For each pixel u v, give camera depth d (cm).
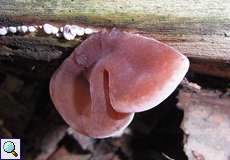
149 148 14
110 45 9
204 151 11
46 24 10
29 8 9
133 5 9
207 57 10
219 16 9
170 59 8
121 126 9
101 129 9
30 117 15
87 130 9
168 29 9
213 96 12
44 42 10
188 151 11
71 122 9
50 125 15
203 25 9
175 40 10
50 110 15
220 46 9
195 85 12
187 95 12
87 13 9
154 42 9
